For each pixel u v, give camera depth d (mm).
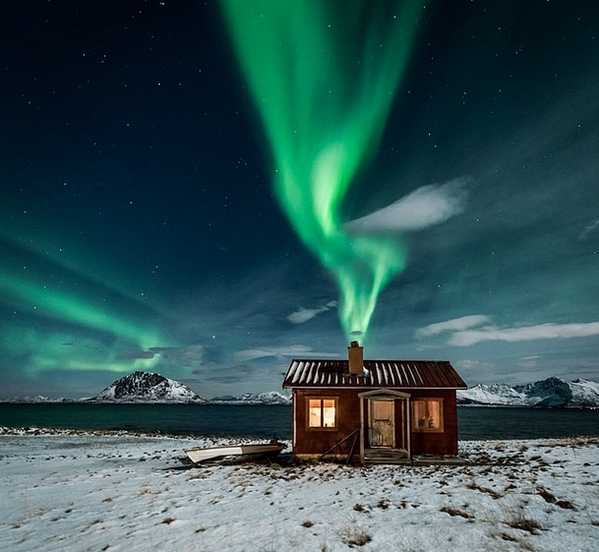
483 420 122000
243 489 15078
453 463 20016
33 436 46031
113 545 9391
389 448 21672
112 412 177000
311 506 12305
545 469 17047
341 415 22094
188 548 9070
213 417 136000
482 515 10680
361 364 23156
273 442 23859
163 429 78688
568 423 106812
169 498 13914
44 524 11195
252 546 9047
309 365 24641
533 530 9344
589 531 9180
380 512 11312
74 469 21172
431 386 21859
